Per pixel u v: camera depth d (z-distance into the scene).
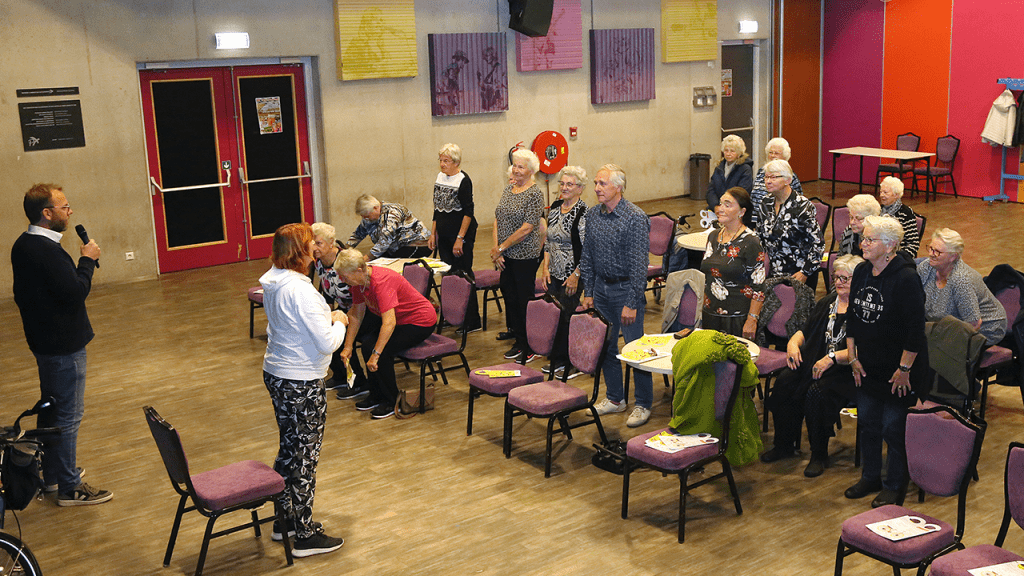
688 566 3.99
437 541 4.29
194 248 10.52
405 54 11.34
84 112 9.48
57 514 4.68
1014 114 12.77
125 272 9.98
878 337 4.26
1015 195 13.12
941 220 11.85
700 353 4.30
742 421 4.40
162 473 5.18
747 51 14.99
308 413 4.05
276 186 10.95
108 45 9.51
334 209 11.24
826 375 4.77
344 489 4.88
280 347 3.99
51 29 9.17
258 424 5.87
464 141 12.17
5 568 3.56
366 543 4.30
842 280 4.62
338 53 10.91
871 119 15.00
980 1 13.10
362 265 5.37
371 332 6.04
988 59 13.12
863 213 5.74
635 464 4.43
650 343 5.11
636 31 13.33
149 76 9.91
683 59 13.89
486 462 5.19
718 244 5.28
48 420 4.66
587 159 13.39
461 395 6.28
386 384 5.84
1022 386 5.17
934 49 13.84
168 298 9.20
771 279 5.54
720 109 14.68
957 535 3.50
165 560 4.14
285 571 4.07
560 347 5.97
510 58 12.35
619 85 13.31
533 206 6.48
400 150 11.63
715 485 4.80
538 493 4.78
